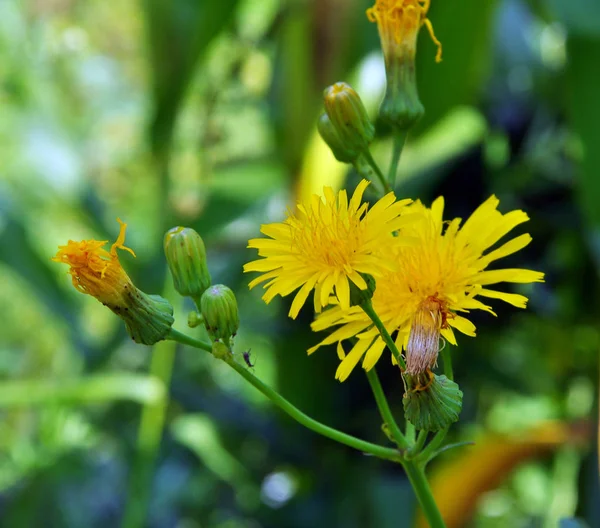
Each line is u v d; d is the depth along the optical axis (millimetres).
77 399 329
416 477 232
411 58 248
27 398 327
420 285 228
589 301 365
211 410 365
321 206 228
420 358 220
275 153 348
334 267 224
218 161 366
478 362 375
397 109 247
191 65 342
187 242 235
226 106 379
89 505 367
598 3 296
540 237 361
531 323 376
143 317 232
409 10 247
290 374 354
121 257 360
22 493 348
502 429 333
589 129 297
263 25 383
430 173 328
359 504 350
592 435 315
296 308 224
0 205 384
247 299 387
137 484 330
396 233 237
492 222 231
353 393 348
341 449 356
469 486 313
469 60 320
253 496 372
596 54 295
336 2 323
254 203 340
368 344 227
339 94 244
